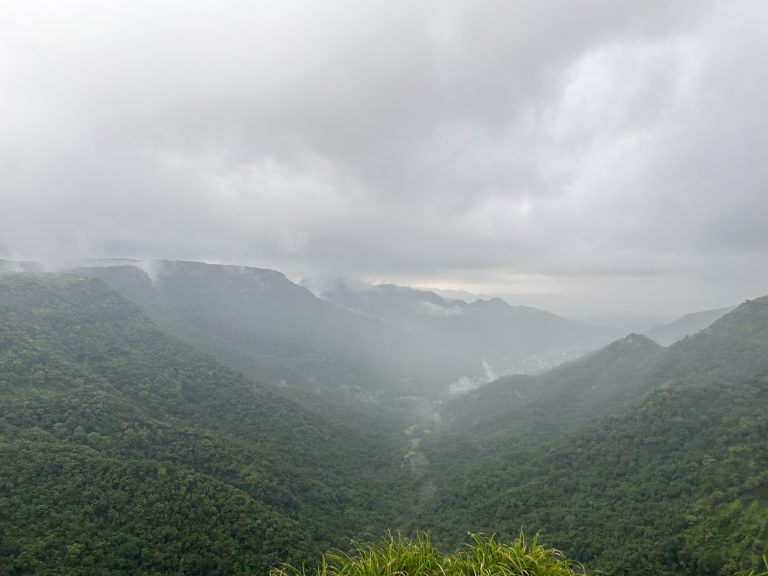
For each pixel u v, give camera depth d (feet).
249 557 184.75
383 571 23.26
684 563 170.60
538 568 22.80
